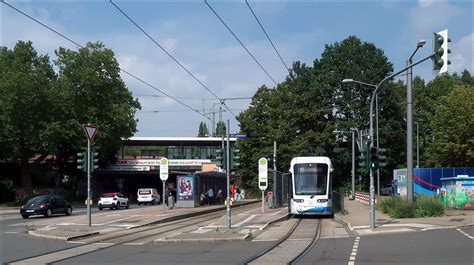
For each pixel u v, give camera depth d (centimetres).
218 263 1331
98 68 6438
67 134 5991
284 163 7094
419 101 8519
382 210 3228
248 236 1989
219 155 2298
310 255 1463
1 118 5588
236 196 6881
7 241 1984
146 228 2533
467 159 6375
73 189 7394
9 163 6688
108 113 6372
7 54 6106
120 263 1354
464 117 6297
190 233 2120
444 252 1466
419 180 4516
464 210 3025
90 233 2197
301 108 7206
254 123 7469
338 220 2833
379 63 7231
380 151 2269
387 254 1453
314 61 7800
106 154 6719
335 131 6756
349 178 7656
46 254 1560
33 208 3444
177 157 8862
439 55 1895
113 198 4853
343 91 7406
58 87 6025
